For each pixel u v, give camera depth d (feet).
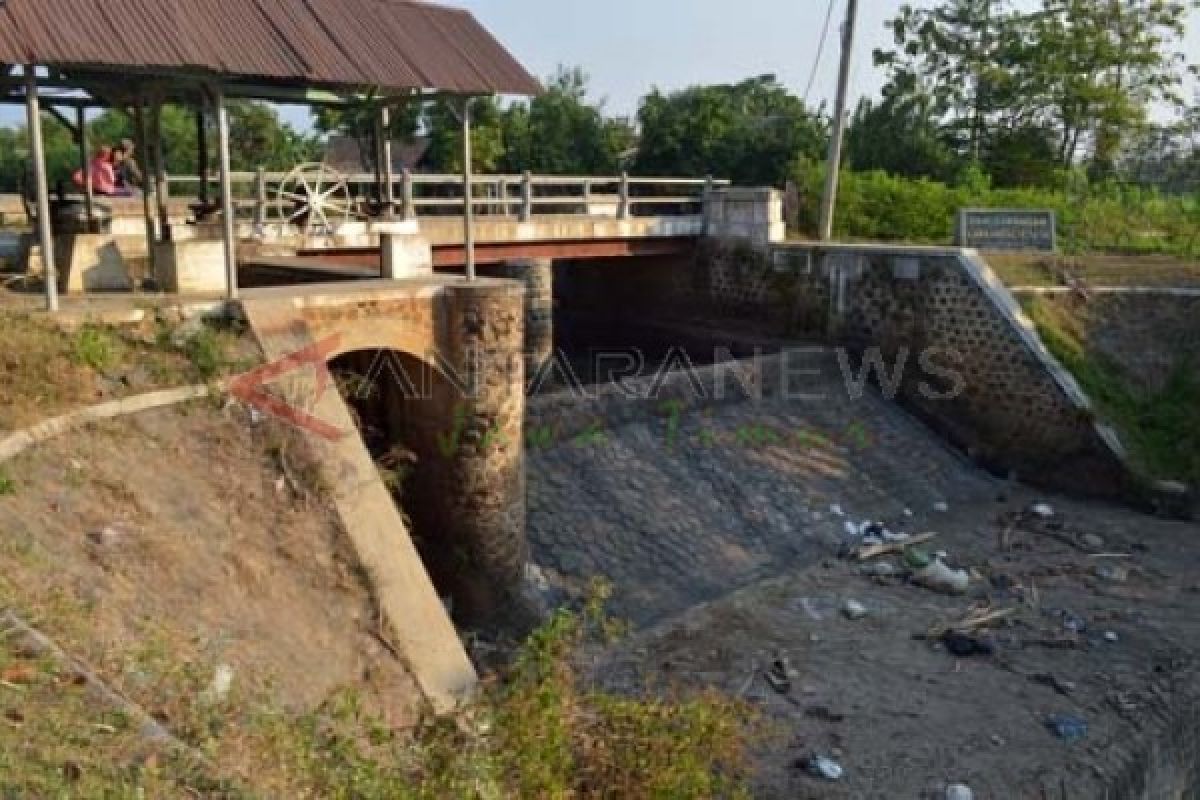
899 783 36.81
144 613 25.29
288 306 39.19
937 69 157.99
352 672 29.45
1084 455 69.82
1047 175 142.00
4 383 30.60
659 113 144.56
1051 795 36.60
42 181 34.24
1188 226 101.30
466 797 22.03
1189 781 43.50
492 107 162.91
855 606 51.44
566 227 79.71
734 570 55.83
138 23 35.40
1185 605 52.54
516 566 48.01
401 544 34.68
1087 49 143.64
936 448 74.38
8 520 25.64
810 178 102.73
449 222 72.49
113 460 30.48
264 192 61.67
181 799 16.71
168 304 36.42
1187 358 75.92
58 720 17.66
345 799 20.01
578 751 26.84
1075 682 44.60
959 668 45.70
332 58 39.93
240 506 32.09
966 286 74.33
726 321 89.76
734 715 32.76
